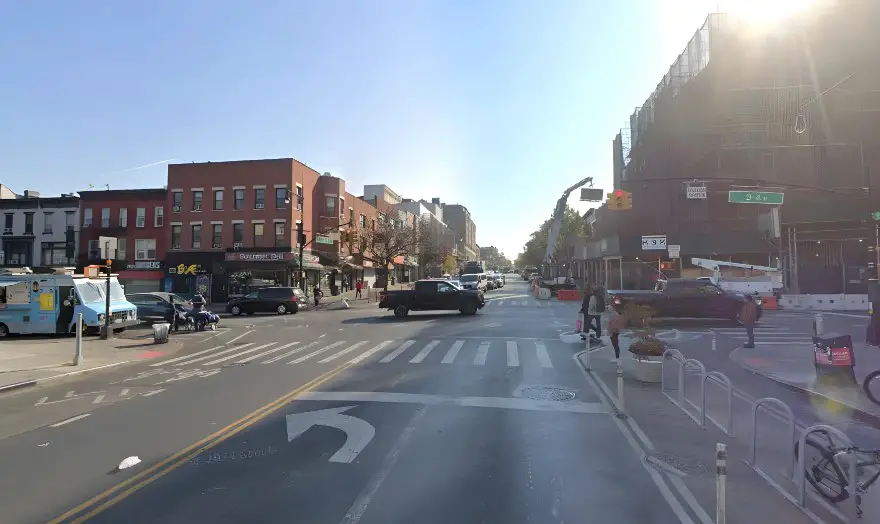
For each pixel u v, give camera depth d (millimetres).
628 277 38688
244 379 10727
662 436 6648
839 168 36781
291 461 5801
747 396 8875
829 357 9094
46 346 16328
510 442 6402
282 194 40844
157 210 43438
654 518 4383
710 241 36656
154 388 10062
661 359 9859
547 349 14305
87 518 4457
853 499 4410
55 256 44406
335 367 11930
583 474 5379
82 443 6578
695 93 40562
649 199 41594
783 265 32844
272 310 30672
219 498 4836
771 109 38375
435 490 4984
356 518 4402
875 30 37062
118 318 19969
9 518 4465
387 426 7098
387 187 78312
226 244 41375
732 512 4500
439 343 15727
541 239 93562
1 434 7027
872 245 31141
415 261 76562
